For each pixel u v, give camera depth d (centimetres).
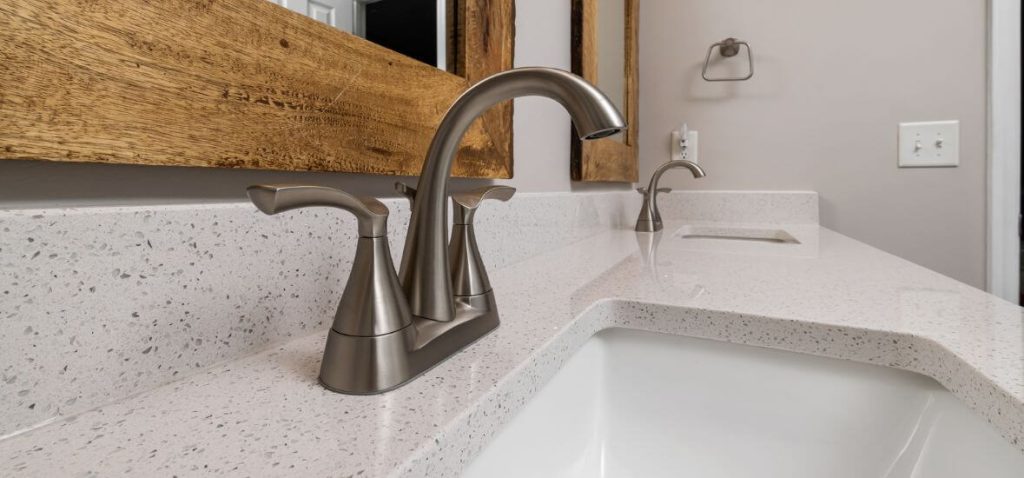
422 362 33
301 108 40
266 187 24
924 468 39
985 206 141
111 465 23
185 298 33
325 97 42
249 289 37
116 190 31
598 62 121
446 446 26
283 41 38
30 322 26
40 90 25
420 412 28
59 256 27
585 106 30
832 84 153
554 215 92
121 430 26
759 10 160
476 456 29
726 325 47
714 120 167
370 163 47
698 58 168
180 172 35
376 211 31
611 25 135
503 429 34
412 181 56
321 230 43
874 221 151
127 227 30
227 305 35
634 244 102
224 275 35
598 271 70
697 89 168
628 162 146
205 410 28
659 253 89
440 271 37
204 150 33
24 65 25
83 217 28
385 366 31
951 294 53
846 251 90
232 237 36
